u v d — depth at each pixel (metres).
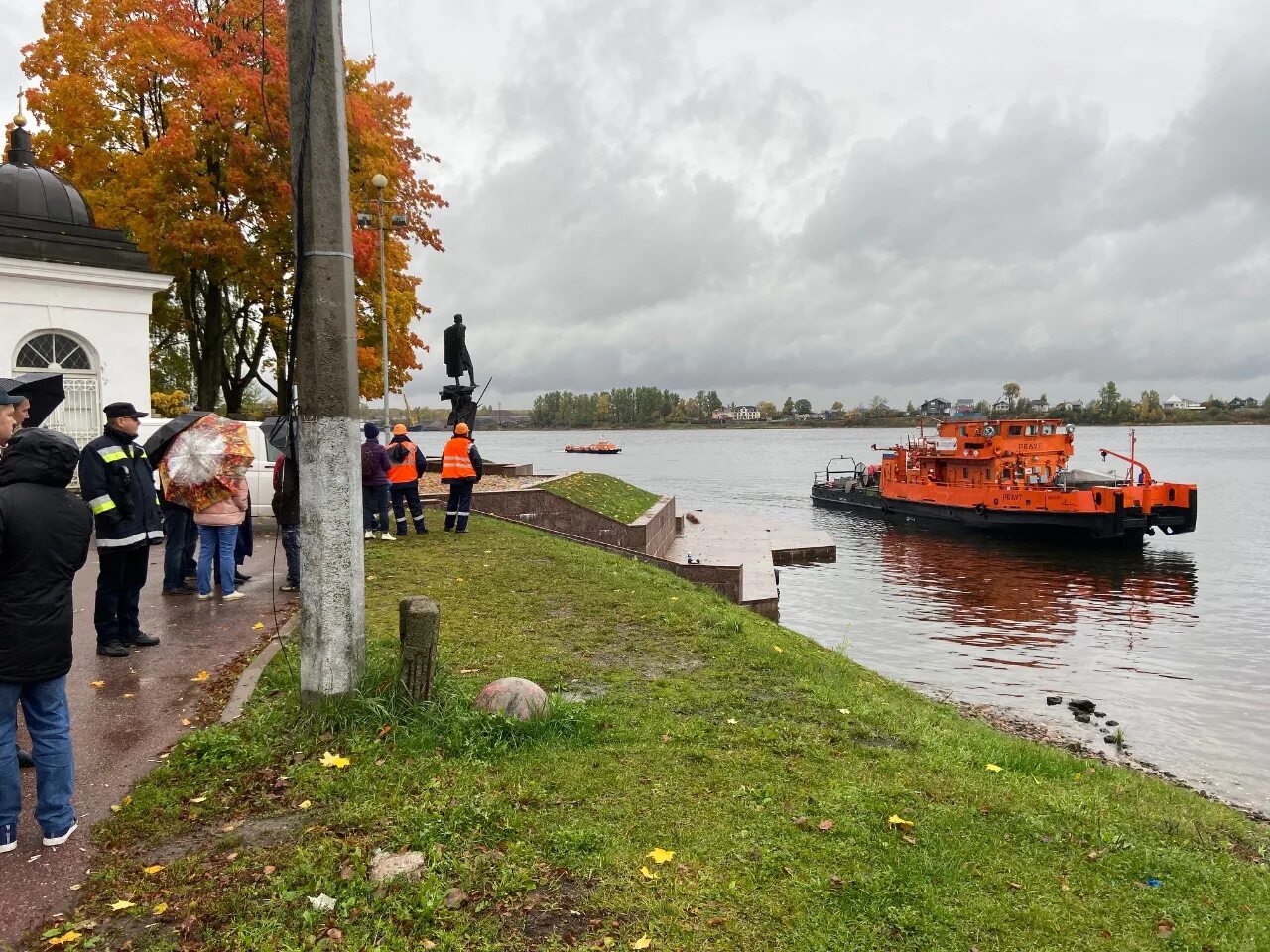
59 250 16.78
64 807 4.09
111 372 17.50
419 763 4.80
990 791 4.96
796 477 77.56
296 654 6.88
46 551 3.92
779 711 6.21
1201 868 4.22
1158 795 6.03
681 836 4.10
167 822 4.28
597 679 6.84
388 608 8.77
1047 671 14.67
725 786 4.72
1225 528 38.94
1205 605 21.80
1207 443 172.75
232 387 32.84
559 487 20.97
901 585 24.34
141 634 7.55
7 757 3.95
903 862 3.98
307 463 5.21
